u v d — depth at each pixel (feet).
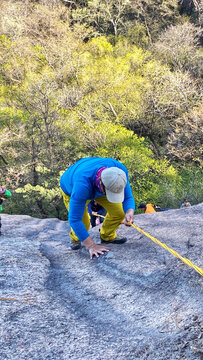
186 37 99.09
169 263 11.23
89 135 70.13
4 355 7.09
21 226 24.85
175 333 7.71
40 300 9.59
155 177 71.41
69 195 12.05
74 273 11.76
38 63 92.79
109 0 125.80
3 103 75.82
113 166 10.82
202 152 78.43
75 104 78.54
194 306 8.54
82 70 86.22
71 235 14.51
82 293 10.24
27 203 65.16
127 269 11.31
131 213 11.82
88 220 13.48
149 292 9.75
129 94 84.38
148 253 12.48
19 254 14.03
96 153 69.46
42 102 70.49
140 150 70.03
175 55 98.84
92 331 8.14
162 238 14.19
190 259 11.21
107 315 8.93
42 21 103.91
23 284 10.63
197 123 77.97
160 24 127.24
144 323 8.35
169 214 19.40
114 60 91.09
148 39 121.70
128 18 130.82
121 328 8.25
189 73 95.50
